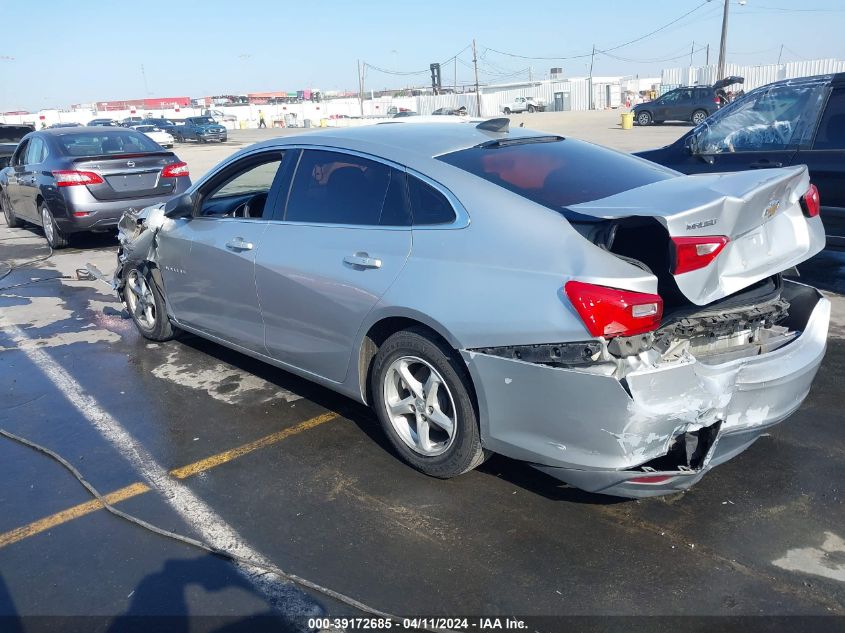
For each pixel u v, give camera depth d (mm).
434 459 3512
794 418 4152
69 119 69500
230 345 4844
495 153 3717
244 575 2941
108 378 5145
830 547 2979
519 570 2908
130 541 3199
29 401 4789
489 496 3443
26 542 3219
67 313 6918
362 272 3604
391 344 3537
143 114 72812
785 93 6641
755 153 6746
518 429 3078
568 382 2826
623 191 3447
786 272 3676
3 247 10578
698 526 3148
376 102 74938
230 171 4680
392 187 3637
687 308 3086
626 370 2756
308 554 3061
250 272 4309
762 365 3084
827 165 6281
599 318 2734
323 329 3908
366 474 3689
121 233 5898
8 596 2867
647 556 2961
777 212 3182
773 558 2920
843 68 46469
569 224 3053
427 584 2848
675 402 2799
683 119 33156
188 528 3277
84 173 9188
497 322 3004
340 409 4469
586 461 2906
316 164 4082
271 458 3893
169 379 5078
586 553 2996
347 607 2742
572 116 45625
